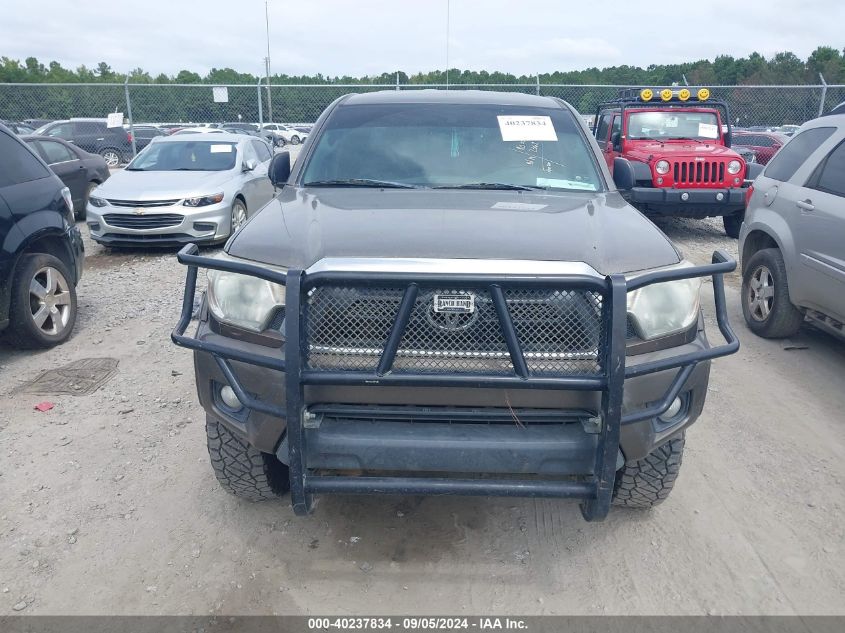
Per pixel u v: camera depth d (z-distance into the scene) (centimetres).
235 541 314
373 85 1839
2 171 522
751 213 617
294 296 235
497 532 323
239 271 252
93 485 357
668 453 302
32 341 545
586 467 247
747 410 453
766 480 369
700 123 1141
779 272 561
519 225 290
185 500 345
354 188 367
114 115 1803
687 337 268
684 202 1005
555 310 243
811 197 524
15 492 350
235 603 276
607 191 374
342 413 248
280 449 266
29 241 525
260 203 1098
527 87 1770
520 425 248
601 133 1305
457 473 257
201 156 1066
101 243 955
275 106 1877
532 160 388
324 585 287
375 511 338
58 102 1980
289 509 338
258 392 260
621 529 326
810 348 571
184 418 433
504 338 238
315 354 246
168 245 959
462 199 336
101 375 502
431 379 237
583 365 244
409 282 234
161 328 612
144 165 1059
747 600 280
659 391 259
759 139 1912
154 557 303
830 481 369
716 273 254
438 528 326
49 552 305
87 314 656
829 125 551
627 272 258
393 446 245
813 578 293
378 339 245
